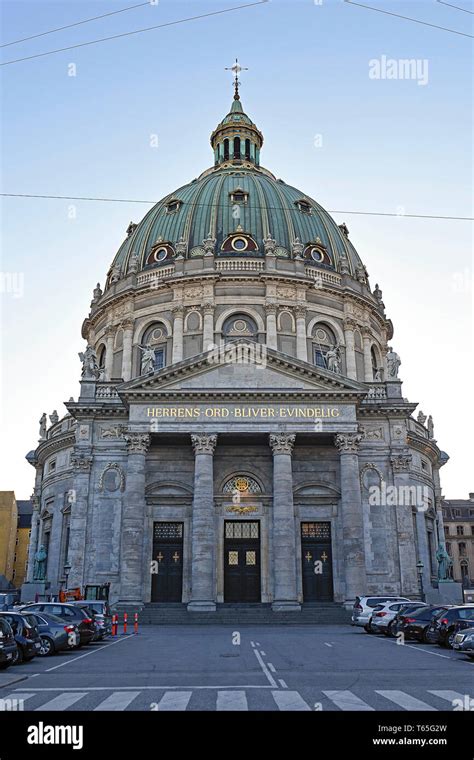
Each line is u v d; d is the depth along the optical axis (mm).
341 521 47688
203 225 63781
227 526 48531
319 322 61000
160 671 18625
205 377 47125
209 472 45031
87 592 43188
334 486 48375
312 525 48375
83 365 52812
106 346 63312
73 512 47688
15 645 19859
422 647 25953
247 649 24938
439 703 13164
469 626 24062
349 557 43625
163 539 47844
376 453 49750
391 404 50156
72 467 52312
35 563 53000
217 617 41156
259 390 45938
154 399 46312
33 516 64750
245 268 60062
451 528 111875
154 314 60500
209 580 42844
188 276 59000
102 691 14875
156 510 48188
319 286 60562
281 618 40938
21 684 16203
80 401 50000
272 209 65250
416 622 28359
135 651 24891
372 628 33438
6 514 97438
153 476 48719
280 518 44188
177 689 15062
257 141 80375
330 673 17906
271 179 72562
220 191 66375
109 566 46906
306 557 47750
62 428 57469
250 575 47625
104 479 48781
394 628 30266
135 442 45594
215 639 29875
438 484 61969
